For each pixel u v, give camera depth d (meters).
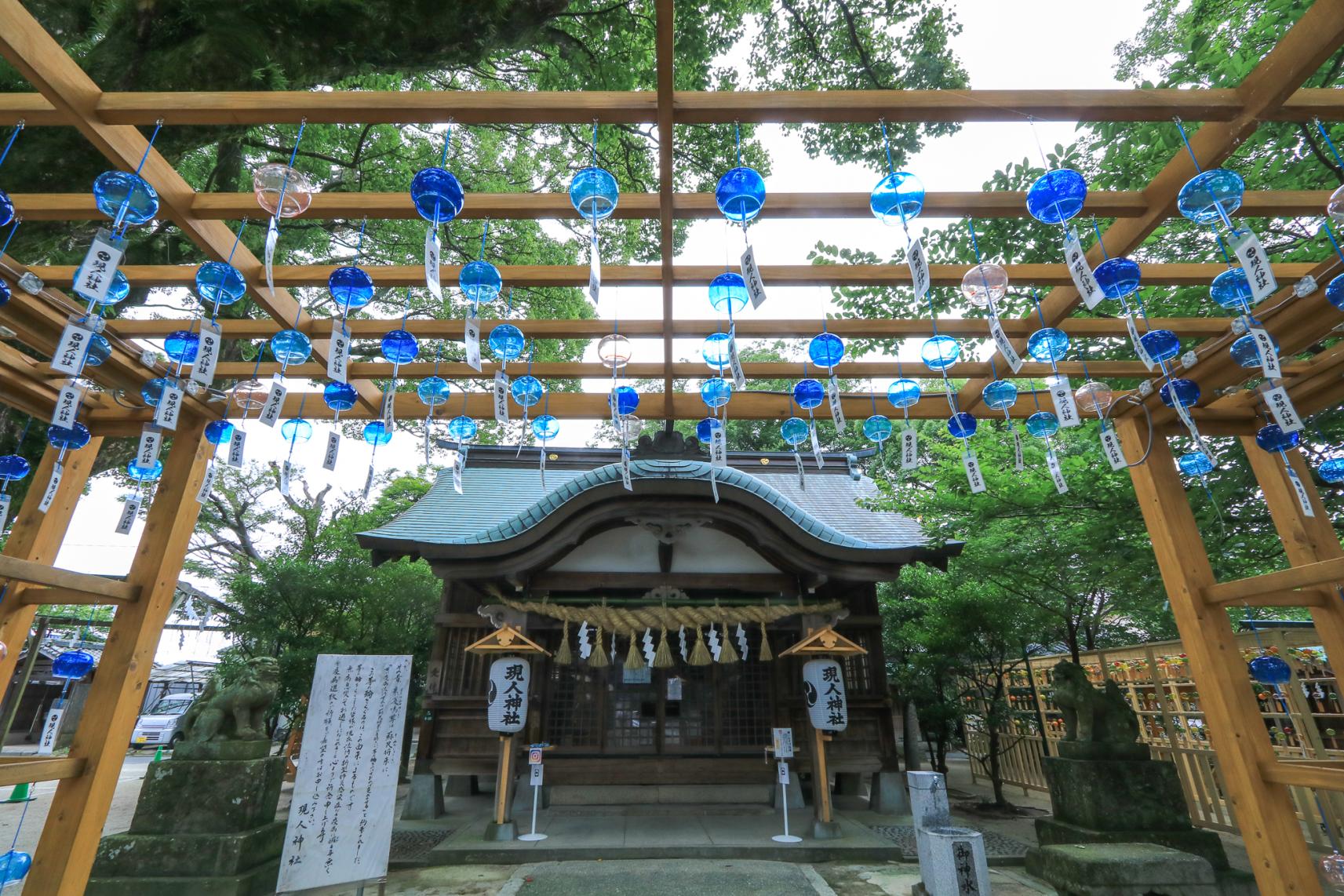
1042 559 8.03
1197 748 8.48
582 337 4.61
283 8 4.48
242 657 11.38
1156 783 6.11
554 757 8.95
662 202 3.35
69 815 3.86
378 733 5.38
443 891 5.98
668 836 7.48
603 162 10.31
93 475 7.02
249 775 5.93
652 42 8.82
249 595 11.36
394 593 12.00
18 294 3.36
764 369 4.90
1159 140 4.70
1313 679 7.22
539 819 8.31
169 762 5.95
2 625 4.08
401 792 12.05
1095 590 8.82
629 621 8.32
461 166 11.41
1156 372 4.60
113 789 4.07
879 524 11.20
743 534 8.91
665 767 8.82
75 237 4.09
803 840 7.21
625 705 9.25
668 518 8.45
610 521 8.76
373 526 16.11
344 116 2.85
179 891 5.30
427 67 5.57
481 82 10.59
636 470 8.21
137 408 4.60
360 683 5.43
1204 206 2.80
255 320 4.41
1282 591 4.13
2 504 4.13
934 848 5.12
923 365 4.89
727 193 2.96
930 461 8.64
